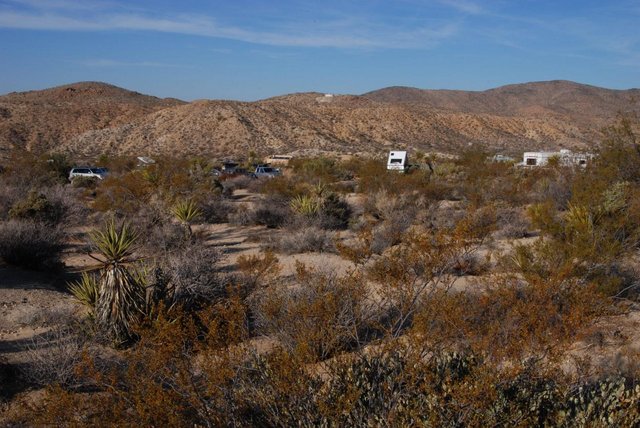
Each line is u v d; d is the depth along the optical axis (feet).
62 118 426.92
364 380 17.11
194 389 16.34
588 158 75.51
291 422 16.06
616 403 16.80
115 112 458.91
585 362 20.94
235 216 77.30
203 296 31.01
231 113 403.75
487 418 14.96
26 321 31.78
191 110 417.08
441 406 14.94
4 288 38.96
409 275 25.84
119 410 15.83
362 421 15.72
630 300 34.78
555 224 40.14
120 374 19.98
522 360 18.08
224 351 16.93
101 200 72.49
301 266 31.35
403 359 18.03
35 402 21.74
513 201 79.66
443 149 385.50
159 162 102.99
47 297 37.96
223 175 157.99
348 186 126.52
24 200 67.15
